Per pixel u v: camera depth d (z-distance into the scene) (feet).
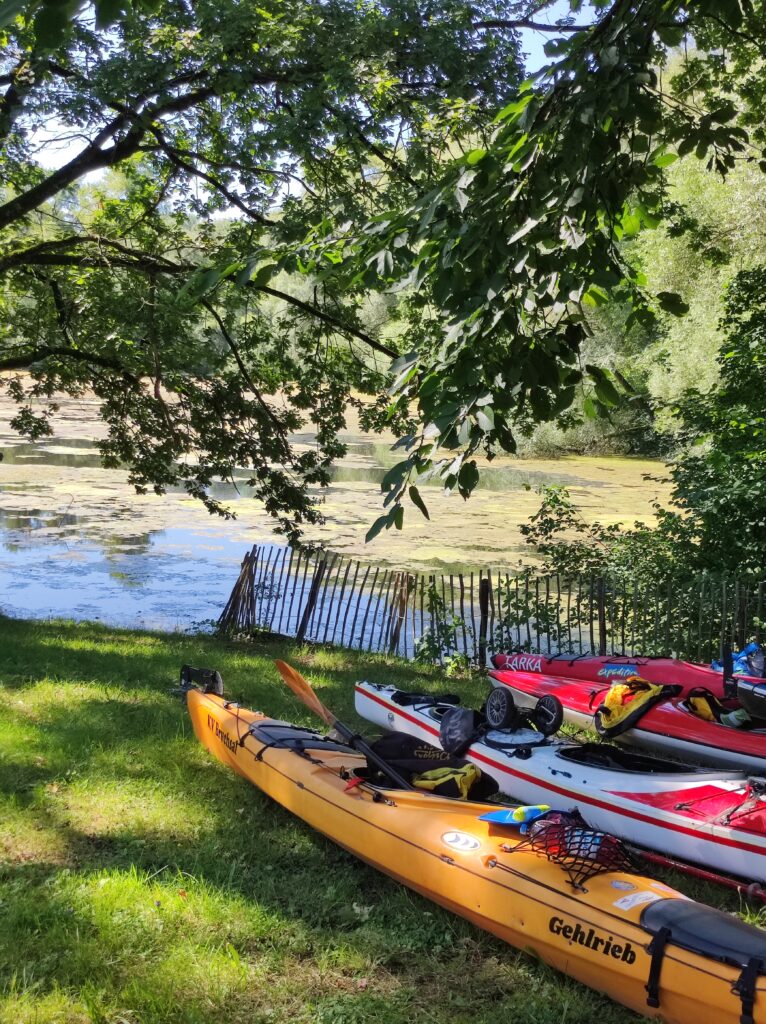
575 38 14.55
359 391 46.60
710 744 24.18
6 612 49.60
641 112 13.38
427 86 38.06
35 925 14.11
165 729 23.99
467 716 22.94
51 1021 11.94
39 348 45.42
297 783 18.61
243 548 68.54
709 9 15.01
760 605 33.78
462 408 13.16
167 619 49.52
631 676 26.22
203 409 47.06
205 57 34.37
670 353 96.27
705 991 11.86
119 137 40.42
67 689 27.12
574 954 13.32
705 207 81.76
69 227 45.50
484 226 13.96
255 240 41.50
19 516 78.33
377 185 39.70
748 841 17.39
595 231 14.30
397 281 15.75
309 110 33.88
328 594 56.65
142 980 12.88
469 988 13.47
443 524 78.18
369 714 26.89
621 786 19.83
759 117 35.29
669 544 40.19
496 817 15.30
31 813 18.13
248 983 13.14
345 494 92.94
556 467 119.65
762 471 37.37
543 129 13.89
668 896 13.53
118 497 88.69
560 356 14.05
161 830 17.98
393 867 16.02
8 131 33.71
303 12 34.88
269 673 32.45
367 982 13.42
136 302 42.93
